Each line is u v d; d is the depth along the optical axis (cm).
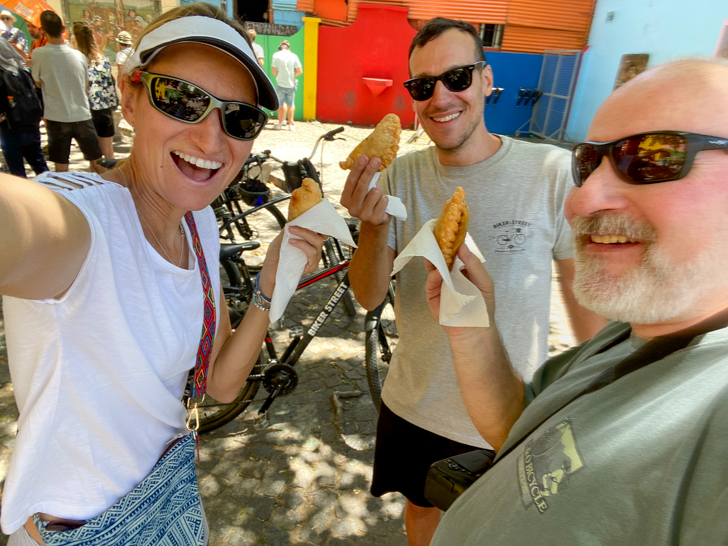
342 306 455
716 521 54
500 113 1417
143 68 105
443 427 187
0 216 68
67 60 628
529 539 78
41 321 93
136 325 104
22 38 1025
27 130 611
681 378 70
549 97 1339
